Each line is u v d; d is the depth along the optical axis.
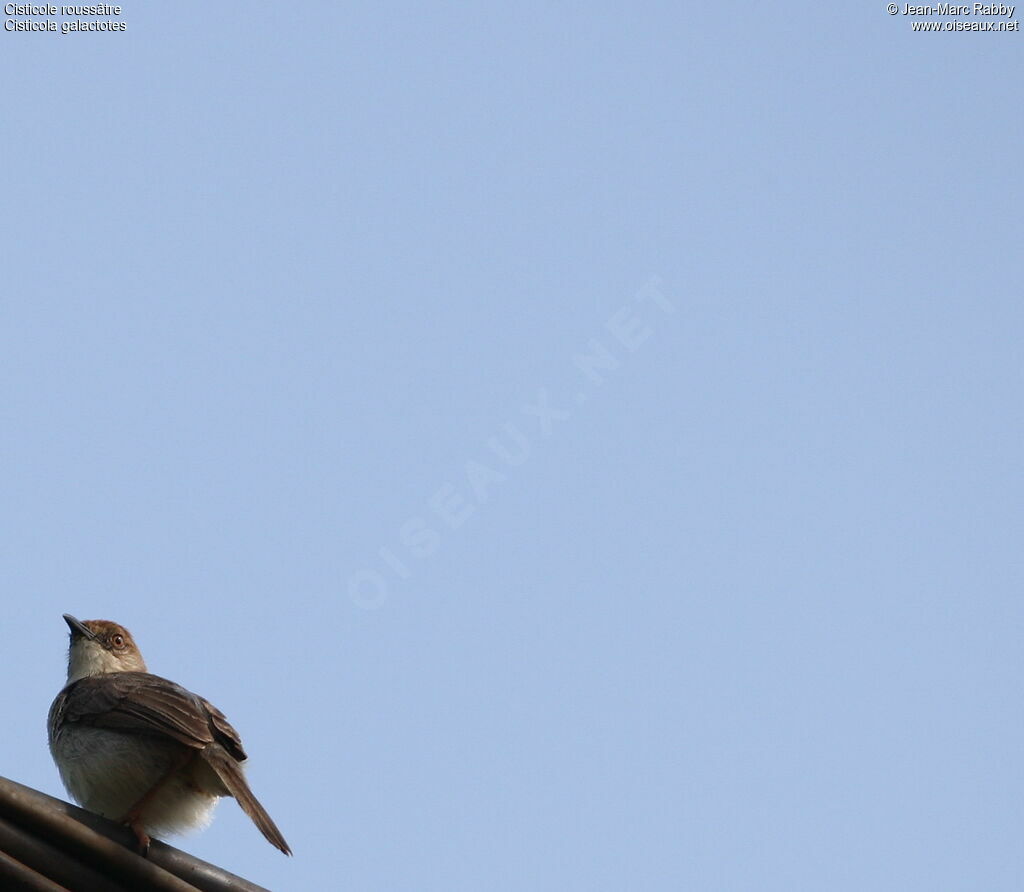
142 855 8.84
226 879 9.09
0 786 8.48
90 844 8.61
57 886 8.48
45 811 8.55
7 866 8.38
